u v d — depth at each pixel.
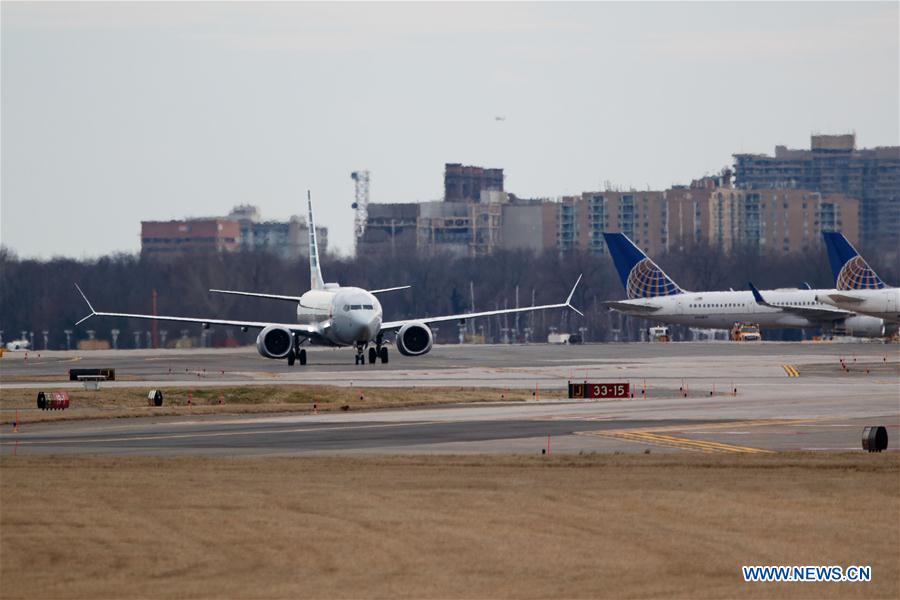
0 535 99.50
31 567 89.88
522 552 93.00
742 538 97.50
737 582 85.25
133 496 116.06
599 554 92.44
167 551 94.06
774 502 112.00
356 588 83.81
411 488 120.38
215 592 83.19
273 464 138.75
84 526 102.69
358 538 97.69
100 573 88.19
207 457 147.38
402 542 96.25
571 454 149.12
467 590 83.25
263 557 92.06
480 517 105.50
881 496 115.00
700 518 104.94
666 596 82.00
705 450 154.62
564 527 101.50
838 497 114.50
